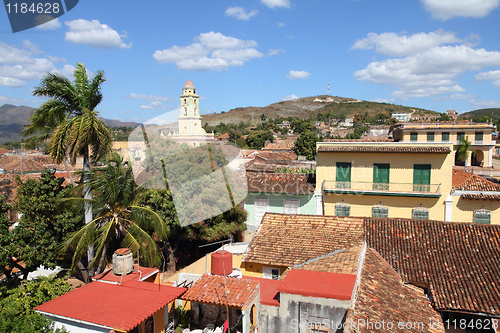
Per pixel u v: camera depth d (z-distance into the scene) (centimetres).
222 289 930
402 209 2297
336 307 833
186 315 1001
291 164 3825
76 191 1525
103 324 760
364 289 984
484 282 1133
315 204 2403
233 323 955
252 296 894
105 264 1573
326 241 1403
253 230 2450
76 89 1549
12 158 4341
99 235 1438
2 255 1402
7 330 807
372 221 1520
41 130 1580
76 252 1361
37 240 1538
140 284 973
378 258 1269
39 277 1159
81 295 897
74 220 1602
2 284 1470
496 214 2144
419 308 1008
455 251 1298
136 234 1414
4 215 1520
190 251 2177
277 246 1403
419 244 1356
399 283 1134
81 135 1441
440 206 2233
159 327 904
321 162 2409
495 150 7212
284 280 928
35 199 1577
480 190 2183
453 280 1157
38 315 812
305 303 856
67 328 802
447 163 2212
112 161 1459
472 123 4816
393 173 2303
